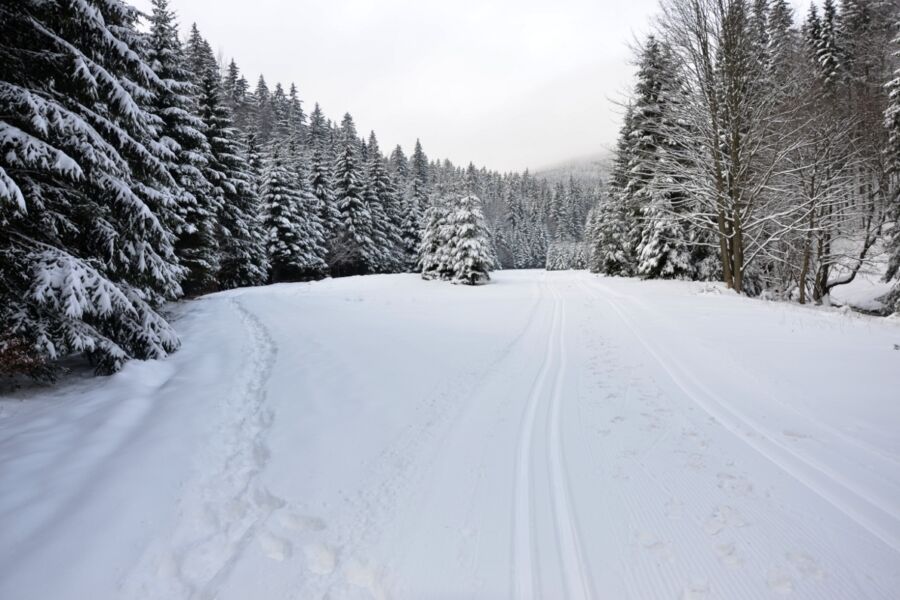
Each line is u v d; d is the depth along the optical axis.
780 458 4.17
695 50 15.45
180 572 3.05
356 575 2.97
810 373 6.26
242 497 3.96
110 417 5.47
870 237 20.09
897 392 5.38
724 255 16.83
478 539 3.27
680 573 2.86
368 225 39.59
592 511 3.54
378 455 4.61
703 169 16.61
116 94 6.90
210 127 23.11
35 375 6.61
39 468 4.30
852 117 16.91
